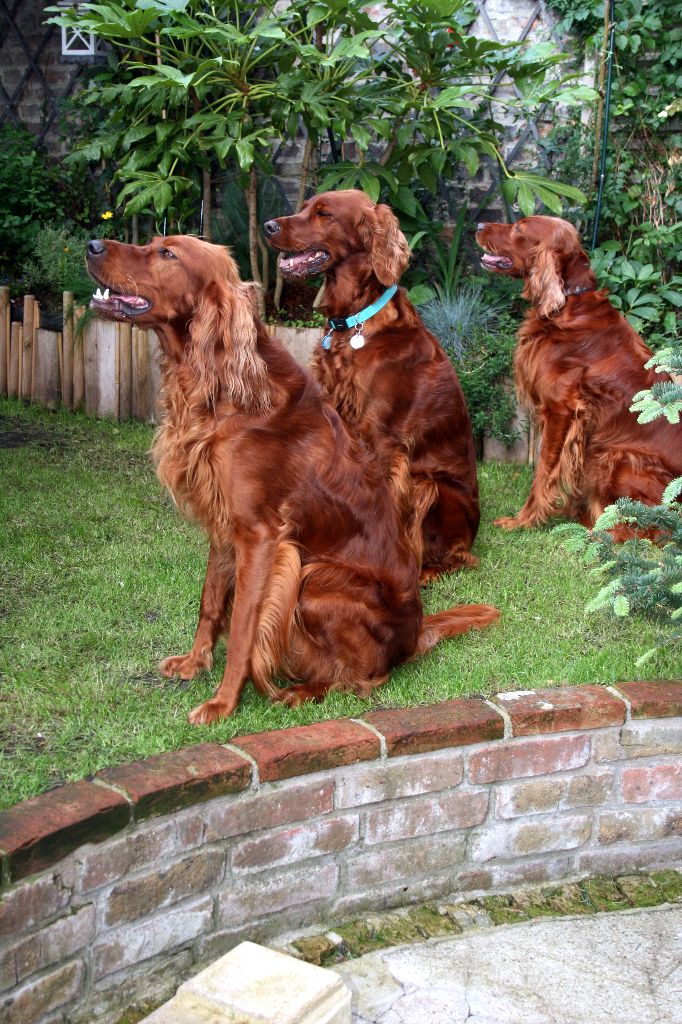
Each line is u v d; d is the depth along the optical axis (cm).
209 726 302
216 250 314
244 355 305
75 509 488
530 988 274
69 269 761
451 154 718
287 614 312
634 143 731
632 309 702
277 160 779
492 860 318
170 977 270
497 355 635
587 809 325
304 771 282
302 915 293
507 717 308
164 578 412
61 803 246
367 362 446
